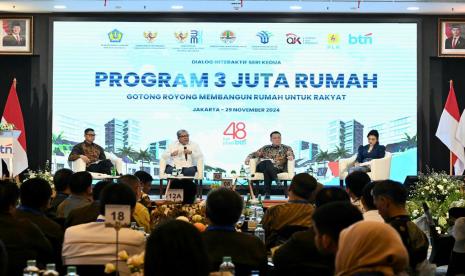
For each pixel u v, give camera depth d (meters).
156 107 14.91
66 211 5.95
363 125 15.01
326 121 14.99
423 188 9.06
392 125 15.03
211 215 4.01
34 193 4.93
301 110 14.96
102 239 4.13
